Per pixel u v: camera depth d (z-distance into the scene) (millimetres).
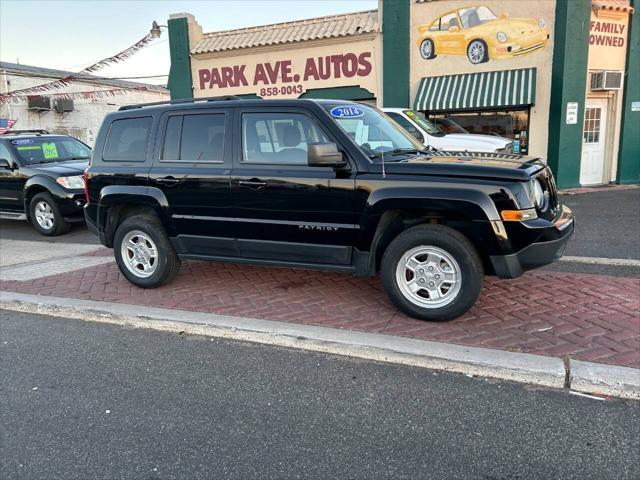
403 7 13969
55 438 3264
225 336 4738
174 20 16703
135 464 2988
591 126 13805
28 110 28031
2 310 5711
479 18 13250
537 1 12609
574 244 7383
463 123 14117
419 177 4508
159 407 3584
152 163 5699
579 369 3742
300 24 15750
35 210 9852
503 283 5684
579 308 4910
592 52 13086
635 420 3252
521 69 13031
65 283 6430
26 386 3934
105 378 4027
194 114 5496
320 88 15422
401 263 4664
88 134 31328
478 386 3715
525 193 4289
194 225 5496
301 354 4332
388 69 14461
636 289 5363
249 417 3426
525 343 4219
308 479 2818
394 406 3498
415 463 2918
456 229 4512
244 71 16234
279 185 4965
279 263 5250
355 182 4664
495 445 3051
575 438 3090
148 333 4902
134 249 5992
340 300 5426
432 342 4293
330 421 3352
